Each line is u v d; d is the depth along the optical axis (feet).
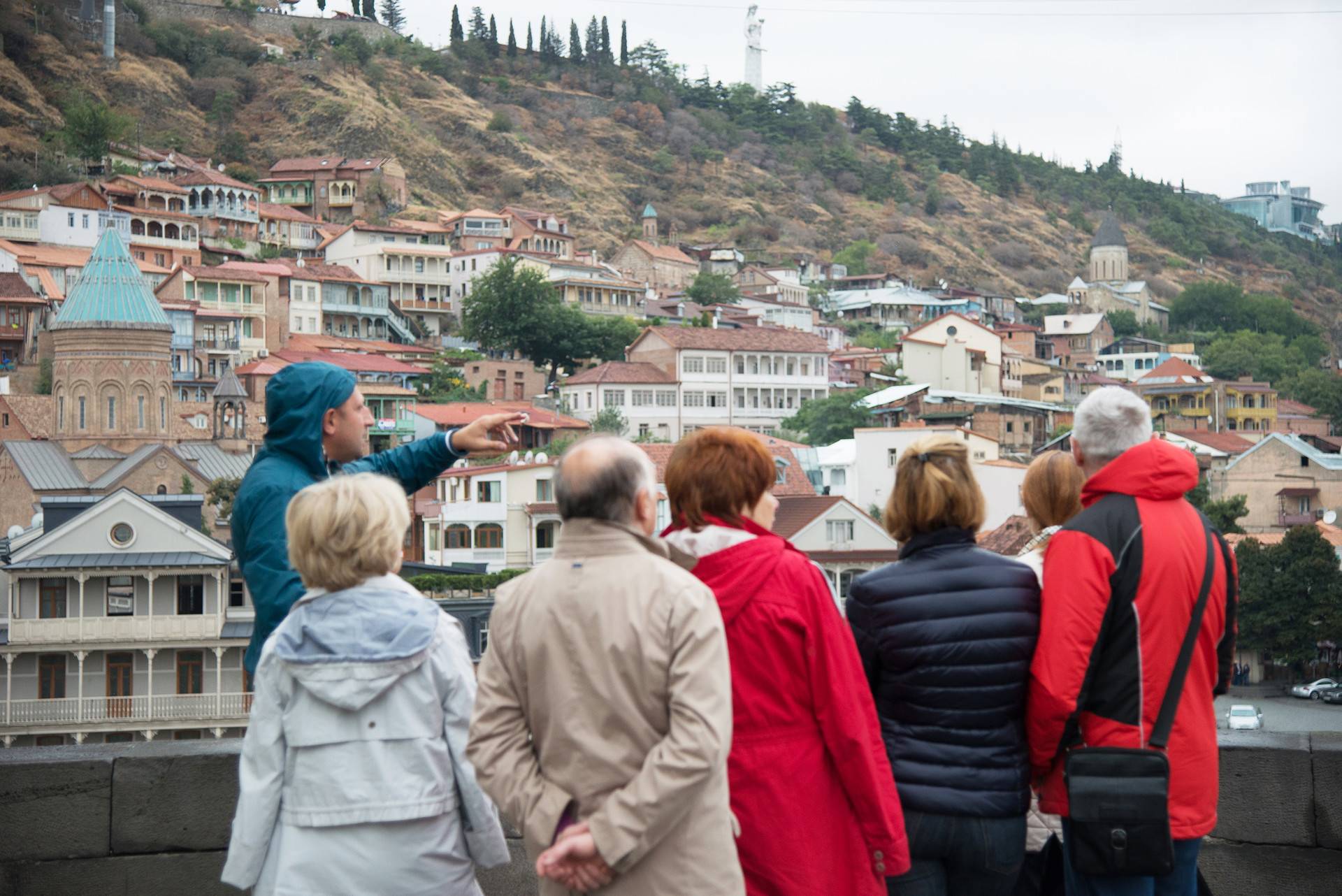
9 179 494.18
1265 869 19.84
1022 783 15.14
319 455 16.33
